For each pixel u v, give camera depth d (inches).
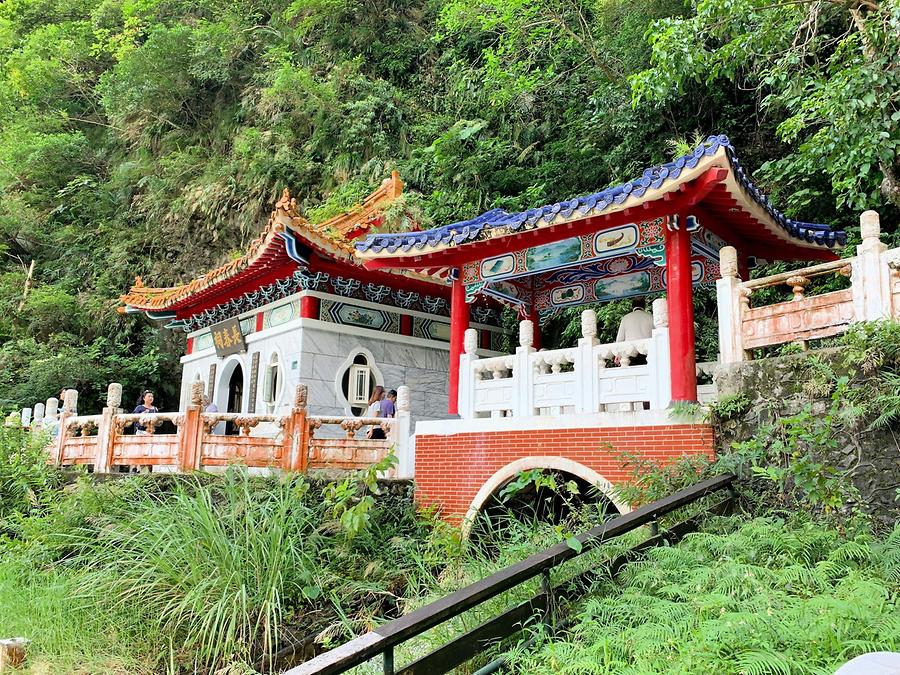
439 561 342.6
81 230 1133.7
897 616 174.4
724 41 564.4
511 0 735.1
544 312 505.0
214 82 1103.6
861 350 259.1
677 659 172.1
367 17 1029.2
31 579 347.9
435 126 876.0
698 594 198.1
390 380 601.9
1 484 442.0
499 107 804.6
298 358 556.7
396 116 920.3
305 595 326.6
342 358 576.1
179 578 321.1
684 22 424.2
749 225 377.7
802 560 224.8
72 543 371.2
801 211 557.6
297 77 932.6
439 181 799.7
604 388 349.7
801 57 444.1
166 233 1038.4
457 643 198.8
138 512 376.8
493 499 383.6
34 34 1330.0
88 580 326.3
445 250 414.9
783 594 191.9
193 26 1207.6
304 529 377.1
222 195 959.6
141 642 302.5
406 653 255.9
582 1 764.6
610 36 717.9
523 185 766.5
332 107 928.9
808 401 278.1
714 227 366.3
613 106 671.8
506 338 669.9
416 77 998.4
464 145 805.2
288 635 315.0
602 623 212.1
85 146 1221.7
